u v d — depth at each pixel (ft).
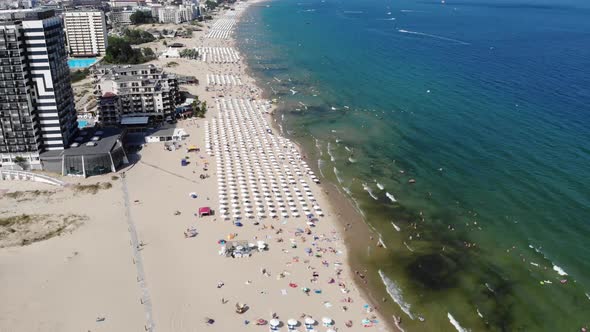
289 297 310.45
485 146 540.93
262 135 584.81
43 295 303.27
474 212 414.41
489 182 461.37
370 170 497.05
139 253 348.59
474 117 631.15
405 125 614.34
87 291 307.99
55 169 465.47
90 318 285.02
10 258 338.13
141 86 599.57
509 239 376.07
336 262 350.43
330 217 410.93
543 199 426.92
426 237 383.24
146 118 593.83
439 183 465.06
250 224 393.29
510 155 515.50
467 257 357.00
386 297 316.40
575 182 453.17
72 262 336.08
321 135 592.19
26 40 431.43
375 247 370.32
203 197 434.30
